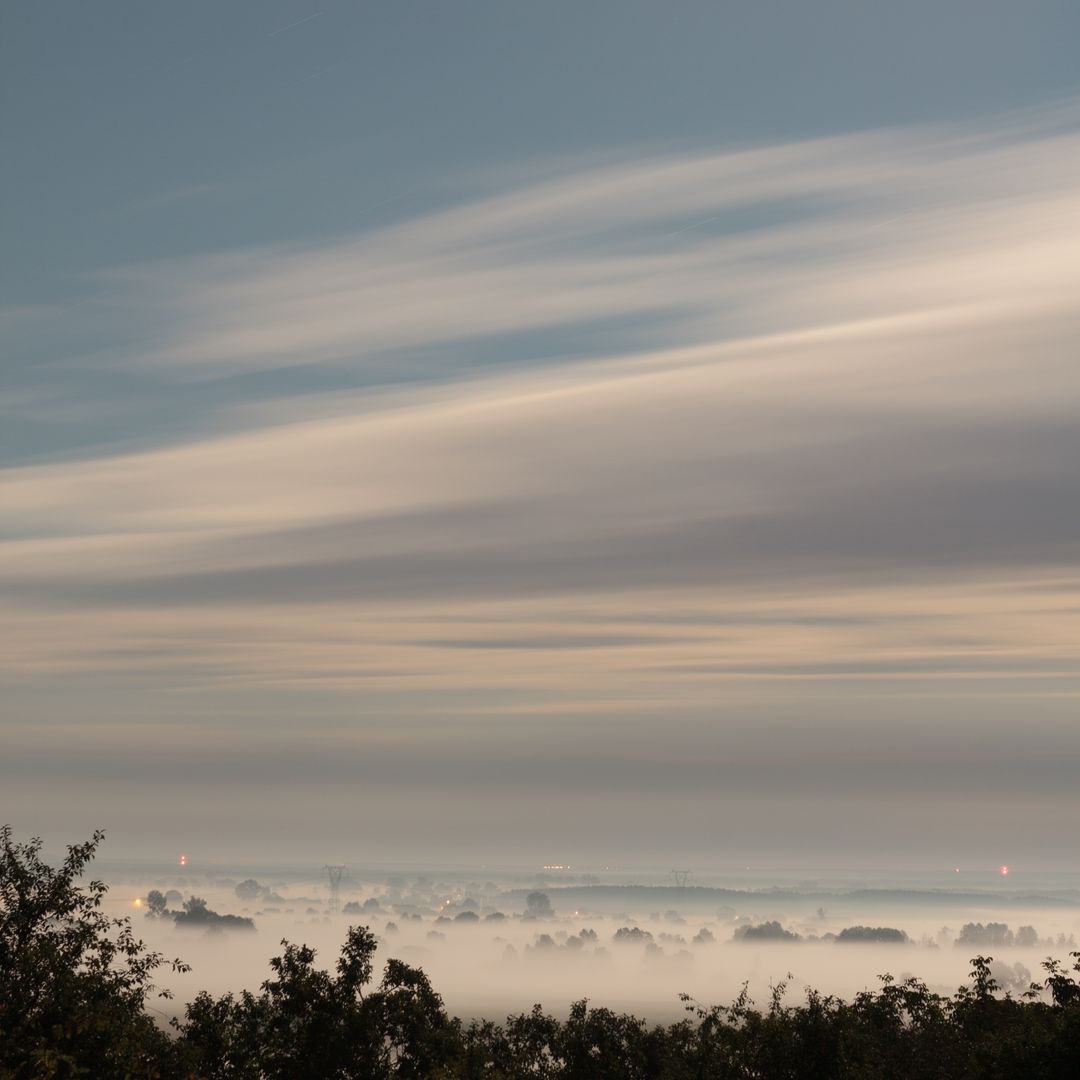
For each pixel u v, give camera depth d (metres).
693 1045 61.31
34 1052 37.16
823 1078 54.38
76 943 42.94
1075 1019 48.72
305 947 56.34
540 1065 62.31
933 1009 58.25
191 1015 53.66
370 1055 53.88
